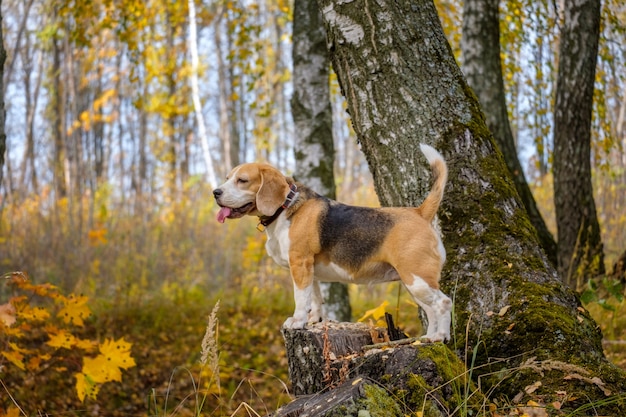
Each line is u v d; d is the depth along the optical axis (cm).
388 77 432
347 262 378
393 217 370
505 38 929
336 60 453
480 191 417
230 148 2378
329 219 383
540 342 362
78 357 738
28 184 1622
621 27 860
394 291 985
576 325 374
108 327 837
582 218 750
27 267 888
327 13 449
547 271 402
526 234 412
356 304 952
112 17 1121
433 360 331
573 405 330
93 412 670
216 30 2200
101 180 1788
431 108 428
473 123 432
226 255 1076
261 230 419
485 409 333
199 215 1182
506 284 389
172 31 1725
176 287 961
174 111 1480
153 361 789
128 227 1062
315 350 369
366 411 299
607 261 906
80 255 939
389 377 330
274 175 395
